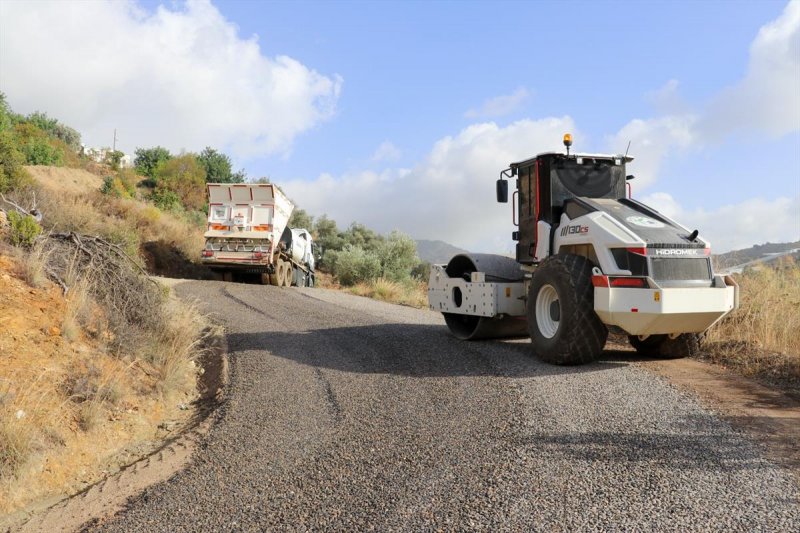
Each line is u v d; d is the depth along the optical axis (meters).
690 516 3.06
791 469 3.59
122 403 5.80
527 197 8.38
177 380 6.80
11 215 7.32
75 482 4.49
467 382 6.19
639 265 6.30
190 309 9.80
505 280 8.66
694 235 6.54
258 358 7.88
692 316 6.26
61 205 13.45
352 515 3.41
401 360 7.50
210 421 5.60
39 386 5.17
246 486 4.01
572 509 3.21
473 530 3.09
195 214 34.00
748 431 4.29
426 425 4.89
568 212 7.58
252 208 19.42
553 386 5.77
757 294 8.30
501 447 4.21
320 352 8.16
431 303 9.96
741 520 3.00
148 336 7.27
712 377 6.10
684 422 4.51
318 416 5.43
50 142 38.94
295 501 3.69
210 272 22.91
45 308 6.33
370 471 4.04
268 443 4.83
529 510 3.24
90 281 7.11
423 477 3.83
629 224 6.70
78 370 5.73
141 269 8.45
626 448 4.02
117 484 4.32
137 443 5.30
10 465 4.23
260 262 19.27
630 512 3.13
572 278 6.70
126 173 42.59
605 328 6.69
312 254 25.88
